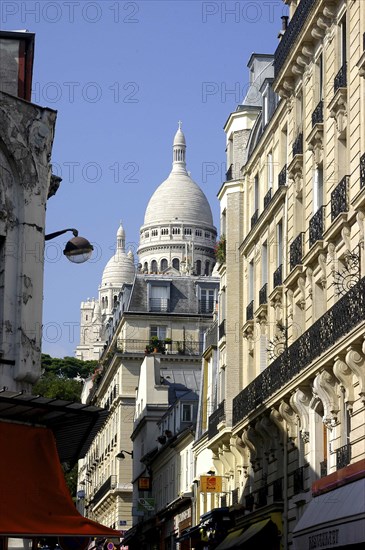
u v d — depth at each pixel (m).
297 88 46.72
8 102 29.75
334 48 40.88
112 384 123.06
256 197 56.47
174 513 81.94
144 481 95.69
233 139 60.84
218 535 56.56
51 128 31.03
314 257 41.91
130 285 126.06
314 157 43.16
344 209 38.00
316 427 41.50
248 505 52.53
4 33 32.31
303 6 43.41
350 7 38.44
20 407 25.78
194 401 83.69
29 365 29.27
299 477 42.81
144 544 103.38
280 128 50.00
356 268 36.62
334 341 37.28
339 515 26.59
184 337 118.25
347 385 36.06
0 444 26.67
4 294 29.17
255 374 53.91
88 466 147.00
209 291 121.56
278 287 48.22
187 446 75.50
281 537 46.25
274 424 48.03
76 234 30.98
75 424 28.02
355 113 37.44
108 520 121.62
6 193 29.53
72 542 26.52
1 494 25.89
